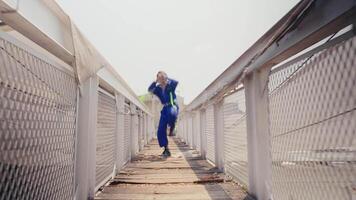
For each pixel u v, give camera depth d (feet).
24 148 3.82
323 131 4.07
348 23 3.48
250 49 7.01
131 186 9.04
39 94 4.26
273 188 6.26
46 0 4.16
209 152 15.33
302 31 4.24
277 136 5.95
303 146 4.71
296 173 5.01
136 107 20.38
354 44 3.36
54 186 4.87
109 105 10.07
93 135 7.59
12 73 3.52
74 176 5.95
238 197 7.50
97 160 8.18
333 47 3.81
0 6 3.31
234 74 8.52
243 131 8.59
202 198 7.42
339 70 3.65
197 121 20.84
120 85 12.07
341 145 3.64
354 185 3.39
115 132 11.18
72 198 5.81
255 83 7.06
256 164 7.06
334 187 3.80
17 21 3.75
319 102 4.17
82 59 5.51
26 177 3.86
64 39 5.02
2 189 3.30
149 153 20.85
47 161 4.58
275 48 5.39
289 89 5.27
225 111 11.53
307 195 4.58
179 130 42.34
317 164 4.24
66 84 5.38
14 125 3.57
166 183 9.48
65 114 5.36
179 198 7.42
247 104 7.81
